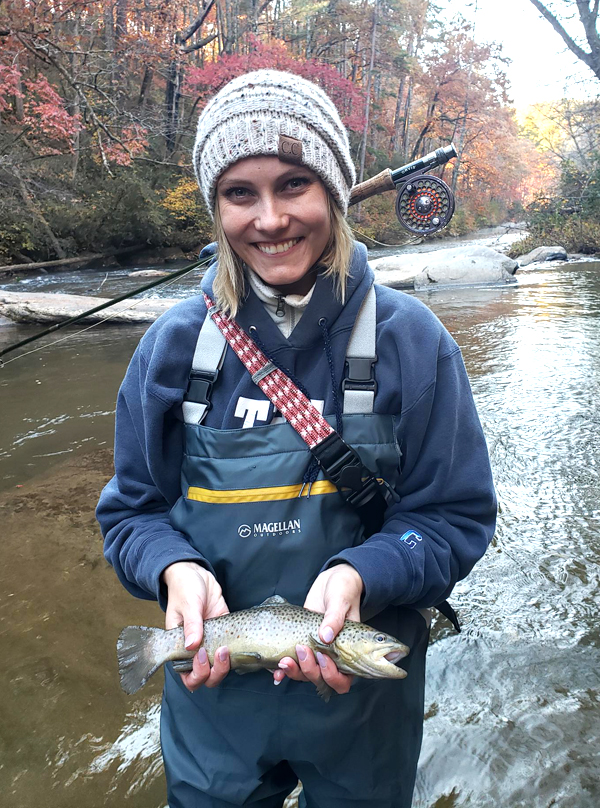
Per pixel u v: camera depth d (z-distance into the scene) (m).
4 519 3.43
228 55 24.83
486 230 45.09
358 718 1.19
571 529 3.03
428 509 1.27
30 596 2.72
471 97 42.06
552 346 6.59
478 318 8.44
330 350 1.23
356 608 1.08
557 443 4.03
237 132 1.14
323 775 1.24
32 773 1.86
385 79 48.19
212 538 1.18
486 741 1.89
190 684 1.11
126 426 1.38
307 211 1.17
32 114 18.80
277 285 1.26
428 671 2.19
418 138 45.38
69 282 15.08
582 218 19.70
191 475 1.23
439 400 1.24
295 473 1.16
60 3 14.21
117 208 20.86
